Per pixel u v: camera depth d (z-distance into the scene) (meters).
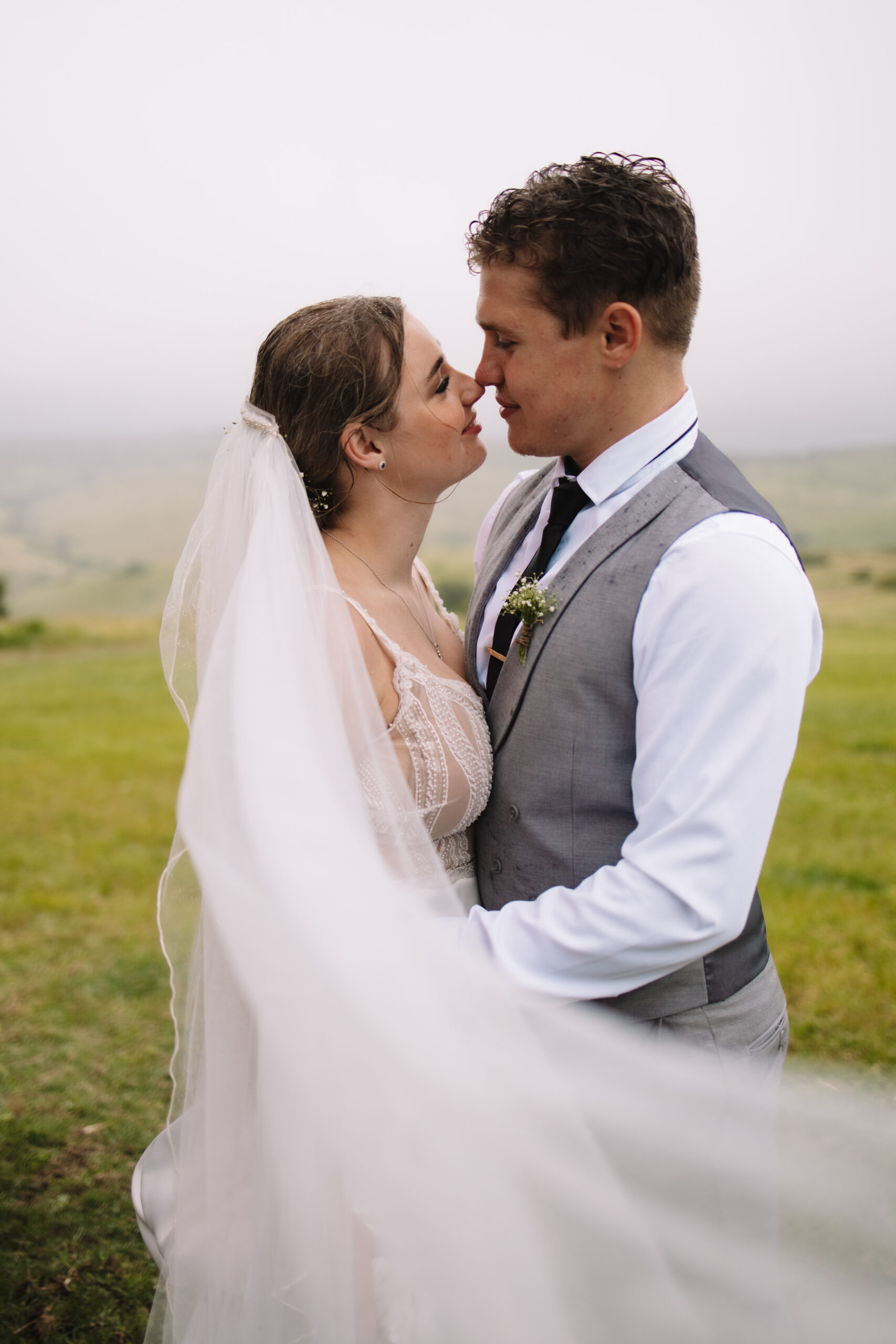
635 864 1.38
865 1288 1.48
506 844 1.71
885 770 8.04
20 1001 3.98
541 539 1.77
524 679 1.64
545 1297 1.39
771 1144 1.60
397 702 1.67
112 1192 2.69
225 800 1.36
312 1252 1.35
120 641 18.12
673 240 1.50
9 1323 2.23
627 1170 1.49
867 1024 3.63
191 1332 1.50
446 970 1.43
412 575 2.01
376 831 1.56
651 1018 1.57
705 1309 1.47
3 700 12.45
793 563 1.46
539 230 1.49
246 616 1.47
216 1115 1.49
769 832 1.40
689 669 1.39
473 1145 1.38
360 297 1.75
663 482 1.56
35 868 5.88
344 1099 1.33
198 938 1.55
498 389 1.65
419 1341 1.39
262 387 1.74
